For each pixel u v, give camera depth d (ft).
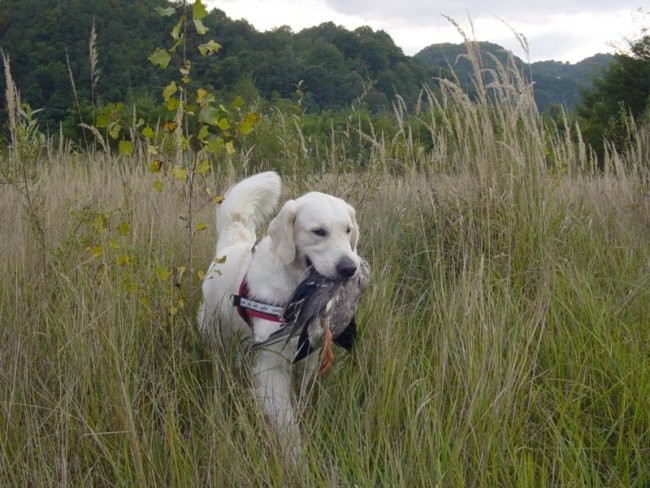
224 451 4.77
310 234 5.79
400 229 8.46
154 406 5.15
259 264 5.94
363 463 4.85
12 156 7.43
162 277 5.84
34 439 4.86
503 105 8.61
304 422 5.39
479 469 4.80
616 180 10.09
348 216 5.96
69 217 7.73
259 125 12.21
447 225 8.25
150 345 5.79
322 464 4.88
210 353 6.01
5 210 8.13
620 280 7.39
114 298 5.88
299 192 9.52
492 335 5.98
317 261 5.70
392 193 9.29
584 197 9.46
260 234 8.80
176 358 5.88
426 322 6.77
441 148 8.93
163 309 6.09
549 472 5.10
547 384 5.82
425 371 5.86
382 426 5.10
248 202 7.09
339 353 6.18
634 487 4.96
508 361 5.68
